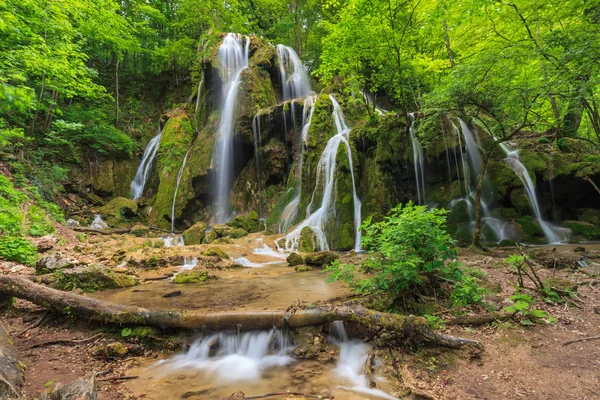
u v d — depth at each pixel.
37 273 6.67
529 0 8.67
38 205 11.48
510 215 10.94
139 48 20.45
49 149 15.17
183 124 18.80
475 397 2.80
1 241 7.39
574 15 8.51
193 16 22.92
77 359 3.77
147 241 11.18
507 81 7.83
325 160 12.86
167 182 17.00
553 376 3.00
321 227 11.52
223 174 17.28
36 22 11.28
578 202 11.51
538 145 12.91
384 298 4.34
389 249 4.20
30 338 4.26
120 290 6.03
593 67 6.90
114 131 17.94
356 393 3.02
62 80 12.77
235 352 3.94
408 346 3.63
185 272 7.12
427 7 11.66
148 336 4.09
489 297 4.83
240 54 20.09
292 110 16.36
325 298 4.93
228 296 5.39
